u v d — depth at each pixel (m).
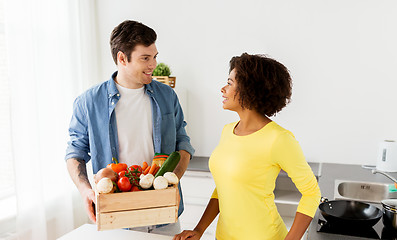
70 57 2.71
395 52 2.52
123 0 3.07
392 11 2.50
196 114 3.02
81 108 1.59
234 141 1.23
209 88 2.96
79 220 2.89
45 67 2.46
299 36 2.71
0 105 2.29
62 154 2.62
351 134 2.69
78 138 1.60
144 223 1.16
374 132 2.64
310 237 1.32
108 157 1.57
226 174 1.22
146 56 1.46
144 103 1.61
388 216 1.34
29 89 2.27
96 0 3.13
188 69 2.99
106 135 1.57
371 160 2.67
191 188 2.65
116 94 1.56
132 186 1.19
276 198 2.49
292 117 2.80
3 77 2.29
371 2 2.53
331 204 1.60
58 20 2.57
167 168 1.24
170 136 1.68
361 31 2.58
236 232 1.24
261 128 1.20
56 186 2.58
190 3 2.92
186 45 2.97
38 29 2.39
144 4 3.03
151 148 1.63
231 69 1.26
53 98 2.54
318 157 2.78
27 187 2.26
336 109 2.70
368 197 2.21
